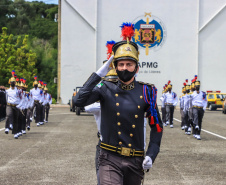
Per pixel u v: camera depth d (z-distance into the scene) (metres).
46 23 68.69
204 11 38.94
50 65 62.72
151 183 6.28
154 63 38.91
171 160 8.33
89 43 39.12
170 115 17.06
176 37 38.91
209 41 39.09
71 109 29.20
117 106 3.32
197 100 12.49
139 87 3.43
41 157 8.55
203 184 6.23
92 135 13.03
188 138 12.65
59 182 6.29
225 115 26.94
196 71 39.00
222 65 39.12
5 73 44.16
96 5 38.78
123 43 3.41
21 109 12.44
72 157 8.56
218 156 8.89
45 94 18.75
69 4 38.94
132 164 3.32
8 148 9.91
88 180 6.44
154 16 38.84
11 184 6.15
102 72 3.34
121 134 3.32
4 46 45.91
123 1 38.78
